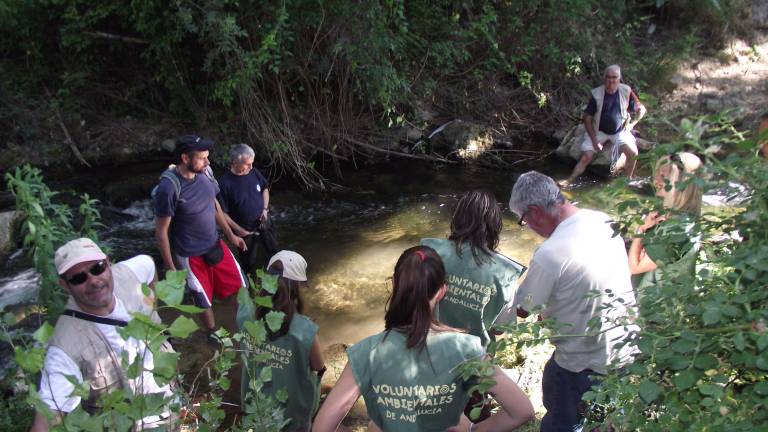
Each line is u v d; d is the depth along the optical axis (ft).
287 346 10.82
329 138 30.27
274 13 26.43
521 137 32.83
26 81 30.12
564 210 9.78
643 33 37.96
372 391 7.59
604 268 9.32
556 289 9.51
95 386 8.73
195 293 15.88
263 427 7.65
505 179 28.94
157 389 9.08
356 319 18.15
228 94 26.96
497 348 6.55
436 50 30.73
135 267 10.62
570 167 29.86
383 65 28.22
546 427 10.64
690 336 5.21
